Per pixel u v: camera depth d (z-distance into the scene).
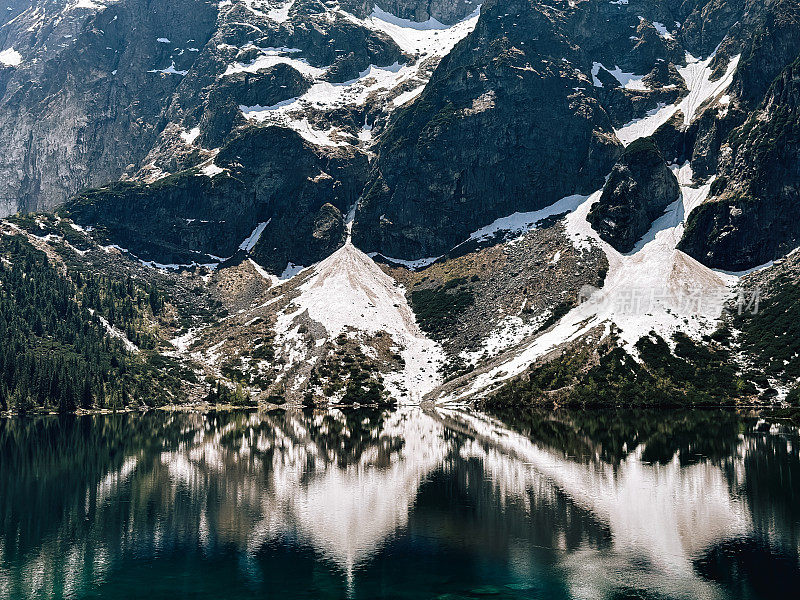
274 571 105.88
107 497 146.50
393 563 108.44
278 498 144.88
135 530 125.12
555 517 128.75
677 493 143.00
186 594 98.06
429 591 98.44
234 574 104.75
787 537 117.06
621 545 114.81
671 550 112.44
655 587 99.31
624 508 133.75
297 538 120.31
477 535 120.25
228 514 134.00
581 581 101.31
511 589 98.88
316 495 146.88
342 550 114.25
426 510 134.75
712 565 106.25
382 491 149.12
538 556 110.31
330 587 99.94
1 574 105.50
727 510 131.38
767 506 133.25
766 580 101.12
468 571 105.31
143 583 101.88
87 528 126.19
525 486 150.88
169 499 144.75
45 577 104.12
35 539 120.50
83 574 105.19
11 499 145.00
